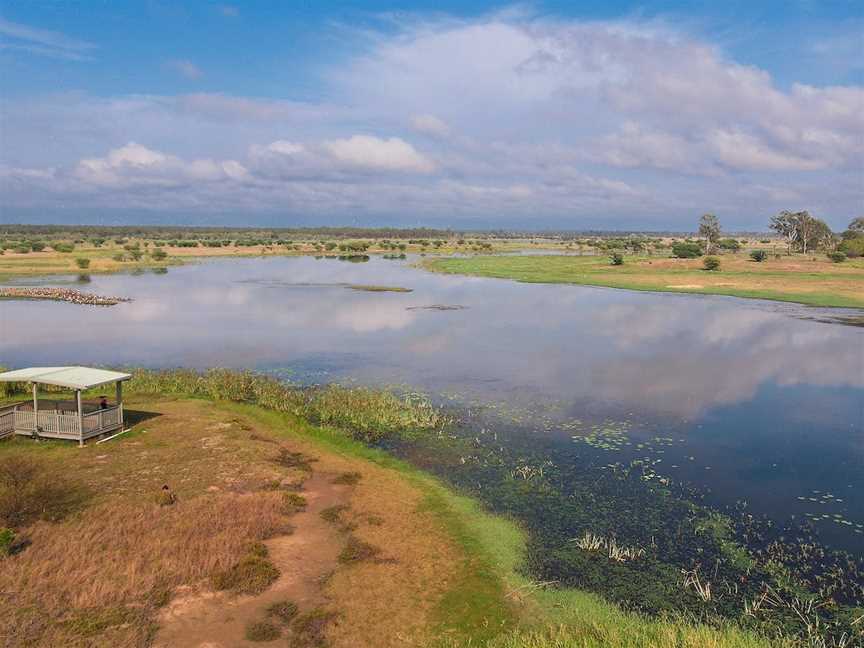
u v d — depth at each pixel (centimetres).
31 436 2353
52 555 1496
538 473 2128
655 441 2466
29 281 8400
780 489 2028
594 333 4819
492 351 4134
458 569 1525
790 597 1426
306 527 1717
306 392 3098
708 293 7425
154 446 2300
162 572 1445
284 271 10725
